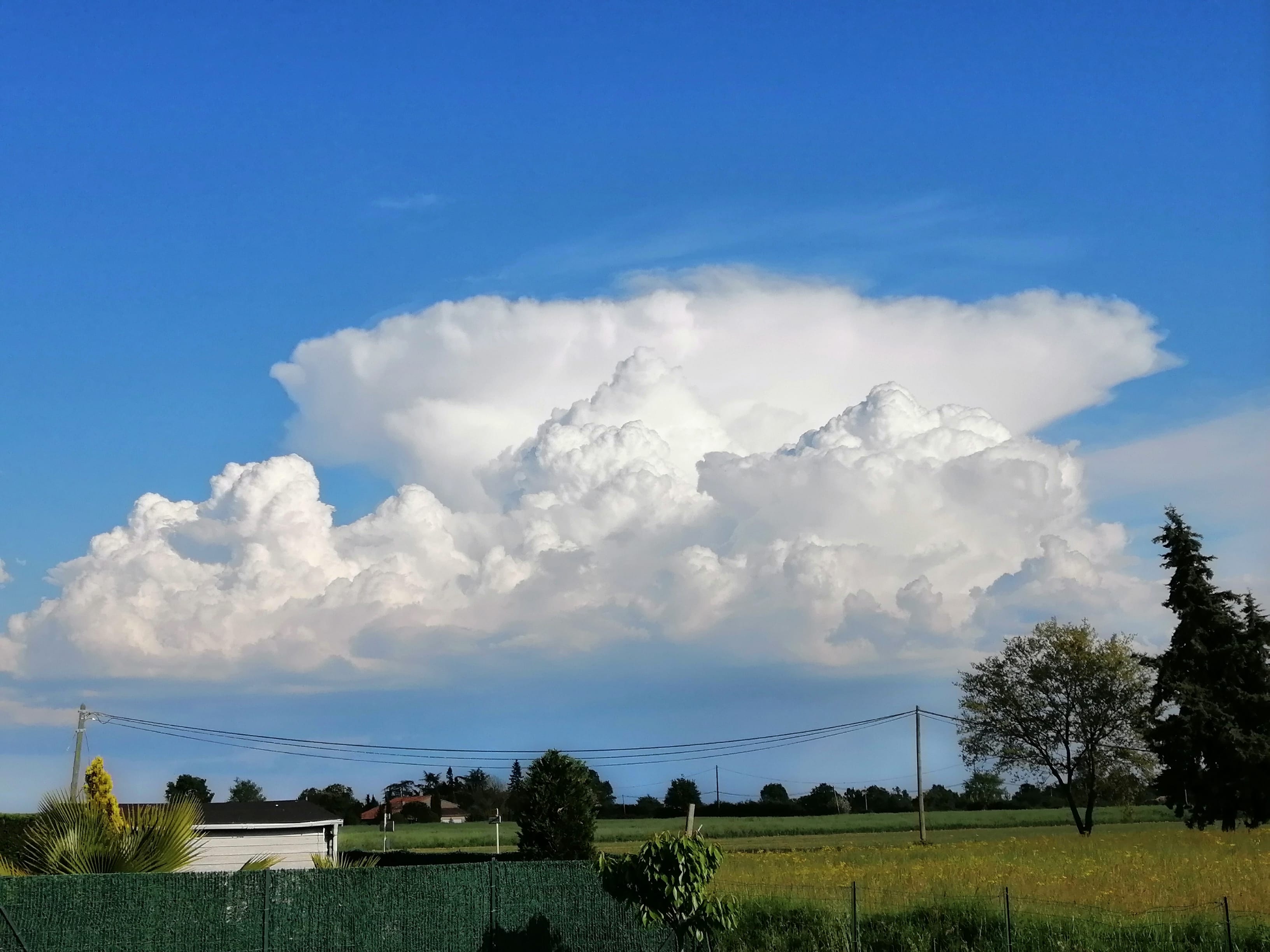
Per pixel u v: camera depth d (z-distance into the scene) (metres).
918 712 67.94
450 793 137.75
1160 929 20.62
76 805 21.64
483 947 22.02
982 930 21.78
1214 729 57.31
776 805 119.81
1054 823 98.75
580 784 31.23
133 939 19.27
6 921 18.55
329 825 40.19
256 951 20.05
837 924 23.20
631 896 20.86
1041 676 68.31
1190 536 60.44
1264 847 41.44
